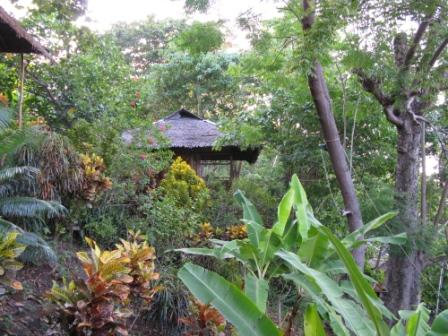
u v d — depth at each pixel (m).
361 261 6.24
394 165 9.30
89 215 6.50
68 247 5.93
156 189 7.98
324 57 5.43
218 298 2.80
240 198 5.25
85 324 3.38
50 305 3.67
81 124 7.58
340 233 9.03
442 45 6.00
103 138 7.33
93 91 9.69
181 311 5.61
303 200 4.23
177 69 19.22
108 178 6.44
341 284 4.25
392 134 9.30
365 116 8.48
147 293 4.42
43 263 5.19
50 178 5.58
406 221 6.94
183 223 7.14
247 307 2.76
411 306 7.46
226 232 8.27
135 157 7.49
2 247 3.60
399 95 6.47
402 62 6.85
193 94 20.27
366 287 2.51
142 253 4.45
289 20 7.00
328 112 6.22
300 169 9.98
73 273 5.03
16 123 6.06
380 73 6.17
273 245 4.26
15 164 5.35
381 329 2.49
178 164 9.38
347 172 6.37
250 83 10.77
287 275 3.76
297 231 4.38
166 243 6.77
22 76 7.34
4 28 6.41
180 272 2.93
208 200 9.23
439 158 9.45
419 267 7.47
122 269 3.71
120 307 4.11
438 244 7.50
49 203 5.02
